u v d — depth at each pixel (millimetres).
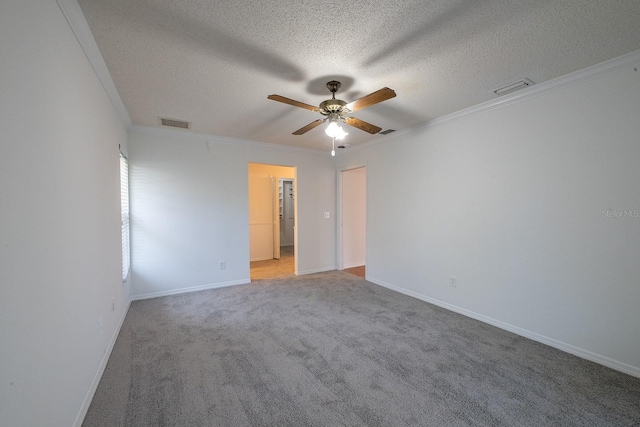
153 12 1576
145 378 2045
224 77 2348
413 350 2449
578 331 2344
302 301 3732
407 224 3965
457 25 1708
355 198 5836
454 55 2045
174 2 1501
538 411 1718
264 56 2041
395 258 4184
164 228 3951
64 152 1451
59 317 1347
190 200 4125
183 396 1855
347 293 4070
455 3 1523
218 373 2113
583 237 2309
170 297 3883
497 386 1957
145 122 3553
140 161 3775
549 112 2488
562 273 2434
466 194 3191
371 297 3887
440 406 1765
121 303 2996
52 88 1318
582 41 1873
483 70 2258
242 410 1730
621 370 2115
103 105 2289
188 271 4133
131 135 3713
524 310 2695
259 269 5699
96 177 2045
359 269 5629
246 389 1931
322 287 4383
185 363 2246
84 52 1806
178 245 4051
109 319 2396
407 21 1671
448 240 3402
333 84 2439
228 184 4430
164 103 2904
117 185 2863
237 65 2162
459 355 2363
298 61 2113
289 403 1795
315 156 5344
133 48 1922
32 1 1140
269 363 2250
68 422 1437
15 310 984
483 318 3043
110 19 1628
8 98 965
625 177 2094
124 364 2221
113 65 2131
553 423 1624
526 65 2184
